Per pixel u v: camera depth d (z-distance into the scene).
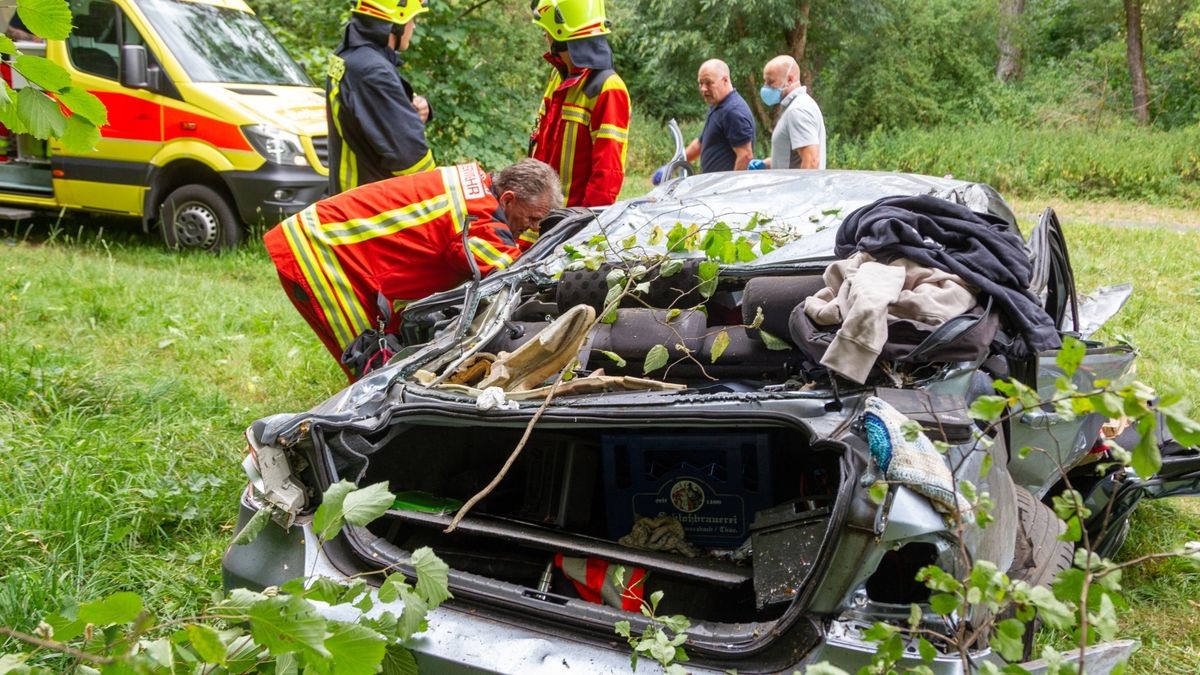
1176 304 7.50
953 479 1.99
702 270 3.16
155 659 1.76
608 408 2.59
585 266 3.37
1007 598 1.86
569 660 2.22
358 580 2.29
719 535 2.79
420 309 3.56
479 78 10.41
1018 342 2.73
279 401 5.21
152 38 8.25
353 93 5.03
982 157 16.89
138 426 4.57
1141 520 4.10
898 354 2.53
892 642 1.89
